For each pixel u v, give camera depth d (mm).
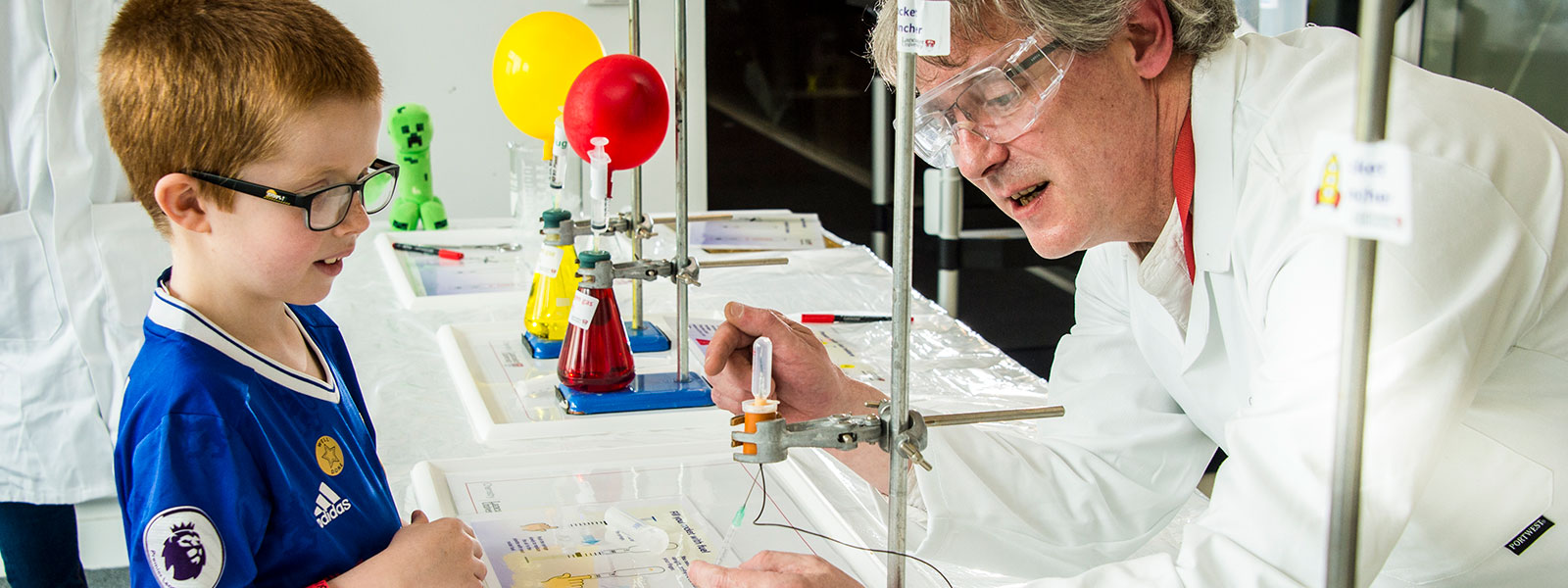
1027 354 3588
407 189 2582
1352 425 462
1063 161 984
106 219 1999
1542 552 879
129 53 864
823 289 2072
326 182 893
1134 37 972
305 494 881
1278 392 774
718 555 1049
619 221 1609
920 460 797
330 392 962
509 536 1071
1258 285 860
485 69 3463
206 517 799
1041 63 935
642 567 1017
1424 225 749
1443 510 896
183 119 847
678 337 1479
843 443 800
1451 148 786
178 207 871
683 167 1395
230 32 847
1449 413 726
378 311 1868
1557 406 849
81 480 2049
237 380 850
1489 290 747
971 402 1486
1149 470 1188
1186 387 1137
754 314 1154
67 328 1998
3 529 2057
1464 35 2859
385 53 3367
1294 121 894
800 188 4207
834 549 1076
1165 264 1071
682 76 1356
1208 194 976
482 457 1258
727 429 1383
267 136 849
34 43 1906
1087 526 1144
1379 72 397
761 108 4078
